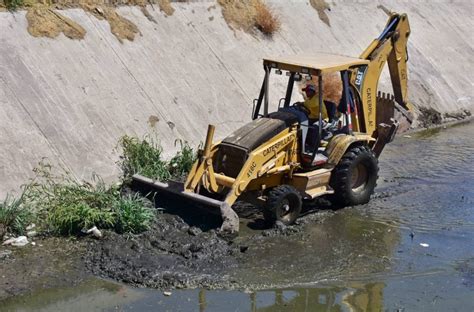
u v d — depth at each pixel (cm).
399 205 1494
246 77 2042
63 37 1731
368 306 1055
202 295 1084
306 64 1387
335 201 1482
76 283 1116
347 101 1464
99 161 1541
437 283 1131
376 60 1571
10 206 1288
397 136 2159
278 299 1073
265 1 2355
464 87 2633
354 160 1444
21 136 1476
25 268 1156
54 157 1487
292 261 1202
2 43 1614
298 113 1407
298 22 2392
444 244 1285
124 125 1658
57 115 1562
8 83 1546
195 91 1878
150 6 1995
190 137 1756
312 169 1423
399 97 1727
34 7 1750
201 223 1326
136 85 1762
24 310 1034
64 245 1241
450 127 2314
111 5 1908
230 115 1898
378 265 1193
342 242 1288
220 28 2116
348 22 2580
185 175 1586
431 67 2602
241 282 1126
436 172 1755
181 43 1973
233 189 1289
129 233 1280
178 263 1185
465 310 1045
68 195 1351
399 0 2891
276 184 1398
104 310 1034
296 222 1377
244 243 1271
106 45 1795
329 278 1144
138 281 1123
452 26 2962
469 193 1577
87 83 1673
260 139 1330
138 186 1443
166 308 1041
